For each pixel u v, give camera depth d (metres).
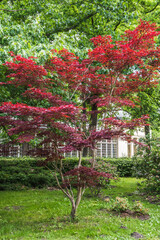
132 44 5.70
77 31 11.29
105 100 6.55
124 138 5.19
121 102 6.39
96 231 4.50
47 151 5.30
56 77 7.13
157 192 7.73
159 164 7.78
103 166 8.64
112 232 4.48
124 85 6.81
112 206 6.29
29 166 10.88
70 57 6.26
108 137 4.66
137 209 5.73
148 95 13.11
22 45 7.16
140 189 8.27
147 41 5.83
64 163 10.68
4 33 7.66
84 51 8.27
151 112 13.35
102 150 20.61
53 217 5.48
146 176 8.05
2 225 4.98
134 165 8.45
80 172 5.09
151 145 8.20
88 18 11.70
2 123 4.91
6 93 8.19
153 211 5.90
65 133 5.24
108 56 5.52
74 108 4.49
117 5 10.53
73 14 11.31
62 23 10.69
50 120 4.77
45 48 7.29
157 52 5.84
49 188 9.82
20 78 5.73
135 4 11.52
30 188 9.78
